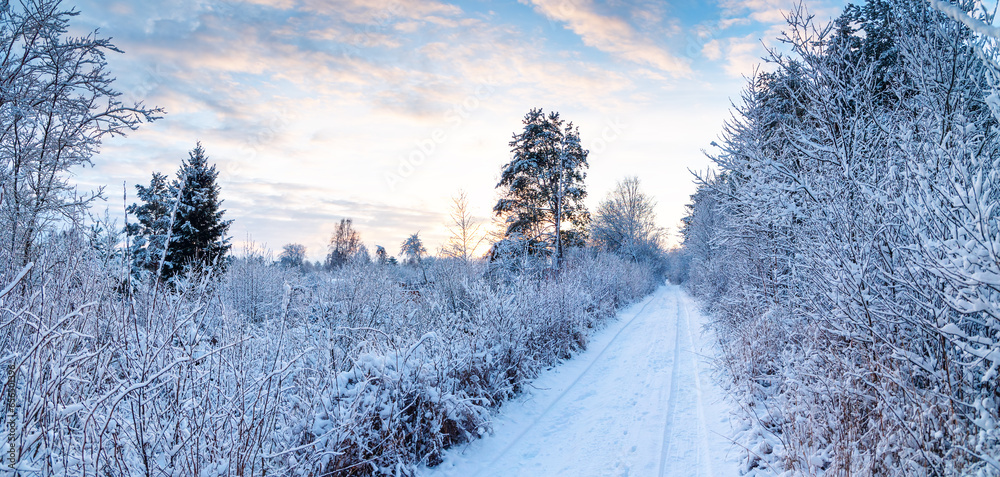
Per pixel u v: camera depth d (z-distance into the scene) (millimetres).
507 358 7562
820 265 4328
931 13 4625
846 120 5426
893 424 3338
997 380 3002
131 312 3285
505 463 5164
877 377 3783
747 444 4934
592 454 5273
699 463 4832
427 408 5277
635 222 40875
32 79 7340
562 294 12000
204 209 17938
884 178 4078
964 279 2477
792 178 5863
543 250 21156
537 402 7301
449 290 12234
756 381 6363
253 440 3369
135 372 3199
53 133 7758
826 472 3621
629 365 9680
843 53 5480
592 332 13820
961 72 4309
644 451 5238
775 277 7391
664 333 13648
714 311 12438
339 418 4262
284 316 4051
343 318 9148
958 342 2664
